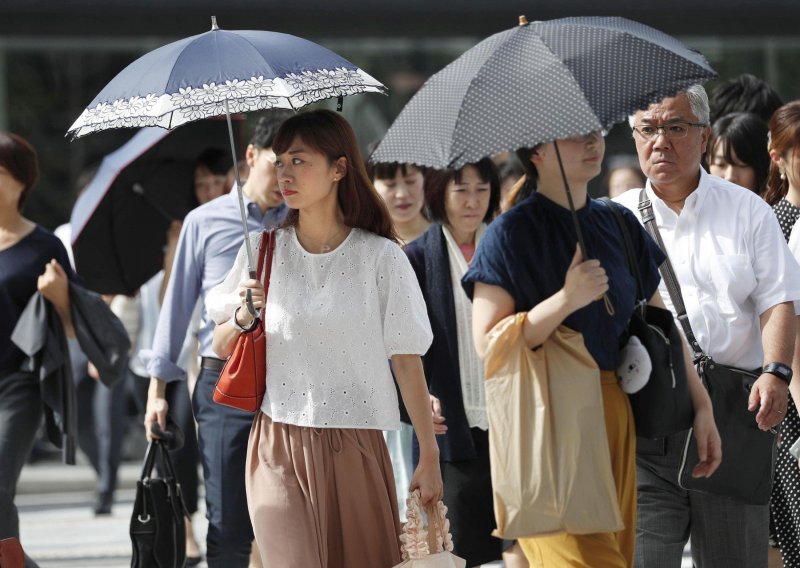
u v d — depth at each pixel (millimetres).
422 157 11680
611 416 12422
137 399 26875
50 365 17953
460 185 16531
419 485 12805
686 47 12570
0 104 37844
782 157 16656
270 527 12547
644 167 14805
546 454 11781
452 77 12023
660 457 14055
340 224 12984
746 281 14484
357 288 12727
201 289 17406
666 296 14789
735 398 14164
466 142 11523
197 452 21047
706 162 19031
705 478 13859
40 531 28922
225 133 22078
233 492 16578
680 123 14562
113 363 18531
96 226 21891
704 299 14539
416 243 16703
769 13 34281
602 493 11773
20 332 17891
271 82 12461
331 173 12797
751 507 14242
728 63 35156
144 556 16625
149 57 12922
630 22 12531
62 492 36844
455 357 16172
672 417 12547
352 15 33062
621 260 12609
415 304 12805
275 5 32844
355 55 34438
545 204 12477
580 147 12281
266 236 13031
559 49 11758
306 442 12609
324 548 12570
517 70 11719
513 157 24703
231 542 16578
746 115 18234
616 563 12180
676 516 14227
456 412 16047
